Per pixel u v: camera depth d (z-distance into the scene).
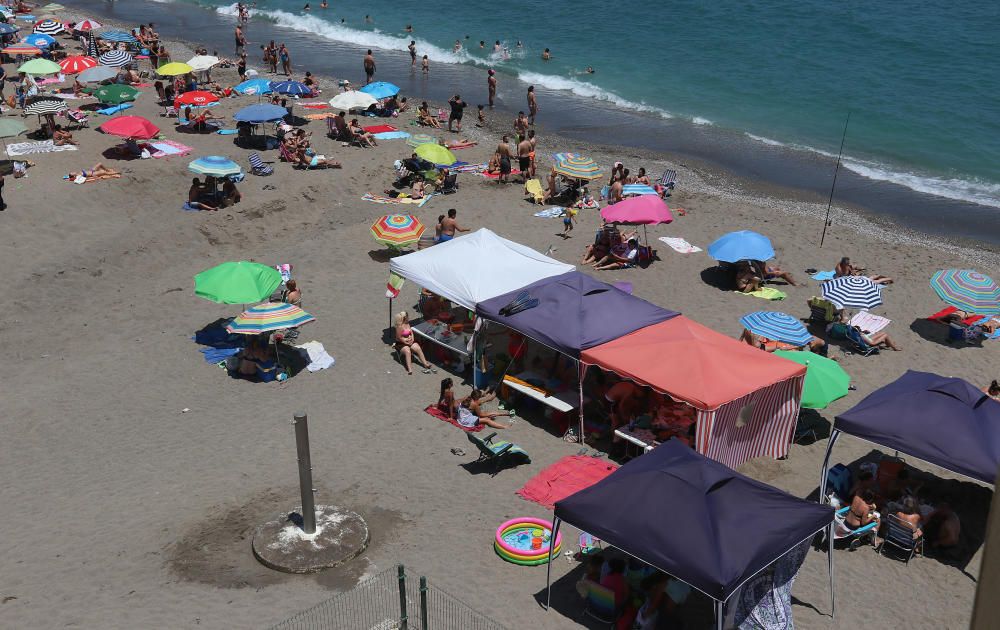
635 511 10.66
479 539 12.70
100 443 15.14
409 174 29.42
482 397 16.89
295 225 25.78
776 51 52.31
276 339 17.98
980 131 38.81
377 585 11.45
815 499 14.11
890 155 36.00
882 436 13.08
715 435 14.08
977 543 13.22
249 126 31.08
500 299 16.86
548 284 16.94
